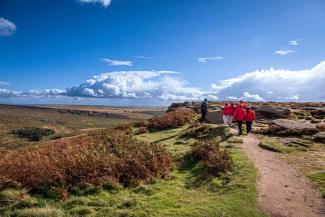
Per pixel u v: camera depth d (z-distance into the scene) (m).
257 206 11.40
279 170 15.48
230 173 15.19
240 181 13.91
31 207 12.11
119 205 12.03
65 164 15.52
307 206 11.40
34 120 169.75
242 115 26.25
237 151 19.50
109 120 197.75
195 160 18.23
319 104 57.34
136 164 15.93
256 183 13.62
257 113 38.91
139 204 12.09
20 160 17.30
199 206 11.59
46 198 13.02
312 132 24.75
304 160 17.19
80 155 16.94
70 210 11.71
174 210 11.37
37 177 14.38
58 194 13.21
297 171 15.27
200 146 19.30
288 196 12.27
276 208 11.25
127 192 13.67
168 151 20.19
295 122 28.30
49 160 16.66
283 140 22.88
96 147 19.95
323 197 12.09
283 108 37.81
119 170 15.52
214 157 16.97
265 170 15.45
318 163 16.41
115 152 19.11
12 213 11.50
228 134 25.42
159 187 14.05
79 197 12.99
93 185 13.95
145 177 15.30
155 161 16.80
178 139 26.08
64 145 21.53
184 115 36.78
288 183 13.62
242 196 12.29
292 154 18.78
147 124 34.81
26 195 12.96
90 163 15.69
